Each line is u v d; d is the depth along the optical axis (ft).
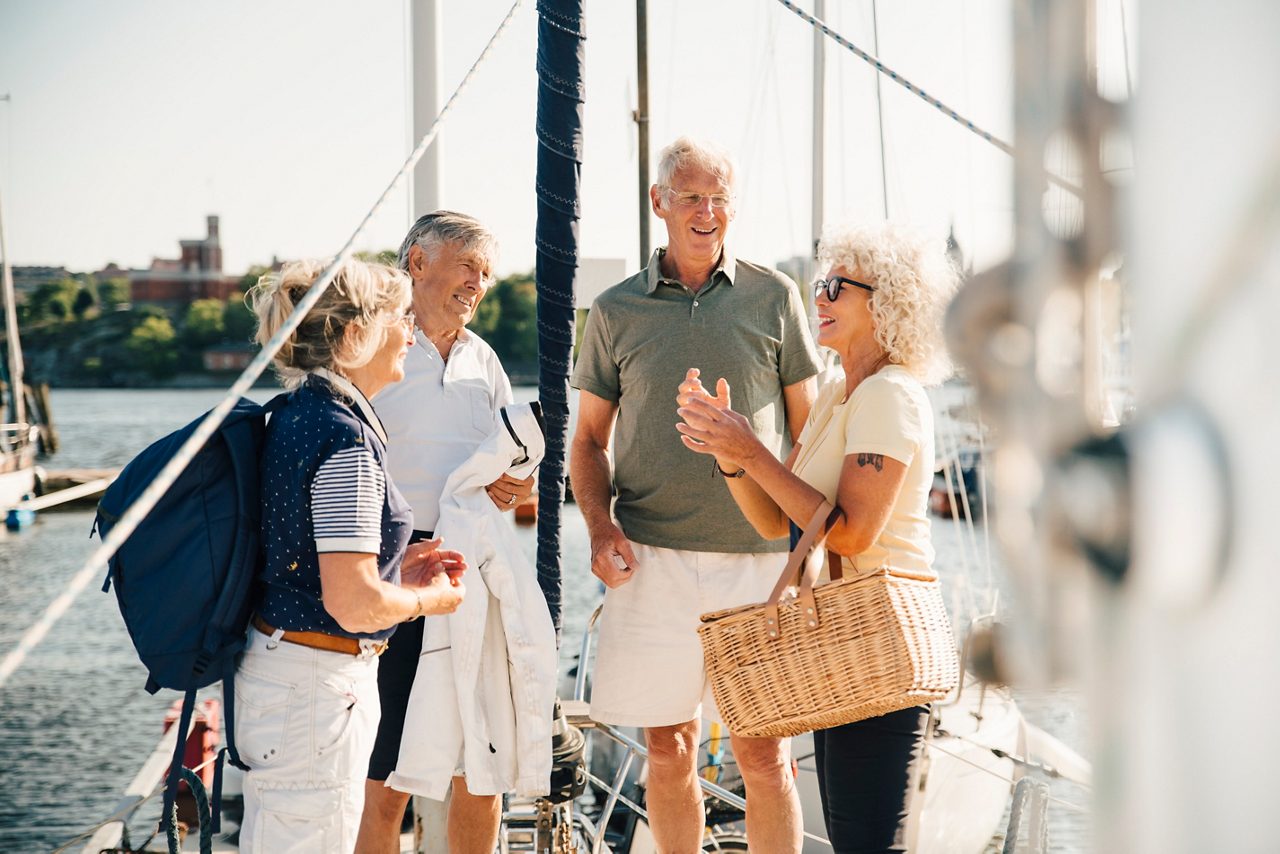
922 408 7.73
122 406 232.53
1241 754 1.37
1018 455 1.55
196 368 246.47
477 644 9.51
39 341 241.35
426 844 11.46
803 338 10.77
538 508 11.46
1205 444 1.35
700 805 10.72
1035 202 1.51
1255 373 1.35
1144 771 1.43
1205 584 1.38
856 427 7.72
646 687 10.50
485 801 10.32
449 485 9.82
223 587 7.10
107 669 59.36
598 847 11.28
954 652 7.59
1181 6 1.35
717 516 10.44
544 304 11.17
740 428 7.91
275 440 7.34
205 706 23.02
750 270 10.73
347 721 7.48
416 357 10.26
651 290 10.62
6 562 88.12
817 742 8.50
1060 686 1.52
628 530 10.75
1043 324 1.51
